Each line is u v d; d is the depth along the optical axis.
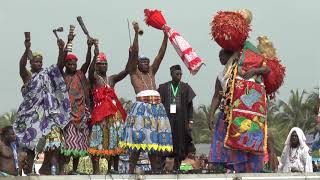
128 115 27.17
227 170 28.45
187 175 25.38
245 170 28.02
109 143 27.41
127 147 26.78
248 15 28.67
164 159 30.20
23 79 27.41
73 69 27.58
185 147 29.98
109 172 27.55
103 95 27.61
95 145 27.23
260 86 28.06
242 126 27.47
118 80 28.89
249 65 27.89
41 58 27.12
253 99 27.77
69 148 26.64
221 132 28.48
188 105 30.05
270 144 32.22
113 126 27.50
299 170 32.97
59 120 26.47
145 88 27.95
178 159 29.69
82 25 28.28
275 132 123.25
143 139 26.69
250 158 28.06
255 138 27.62
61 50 26.95
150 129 26.84
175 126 29.64
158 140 27.06
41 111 26.45
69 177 23.16
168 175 25.05
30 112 26.45
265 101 28.17
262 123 27.98
